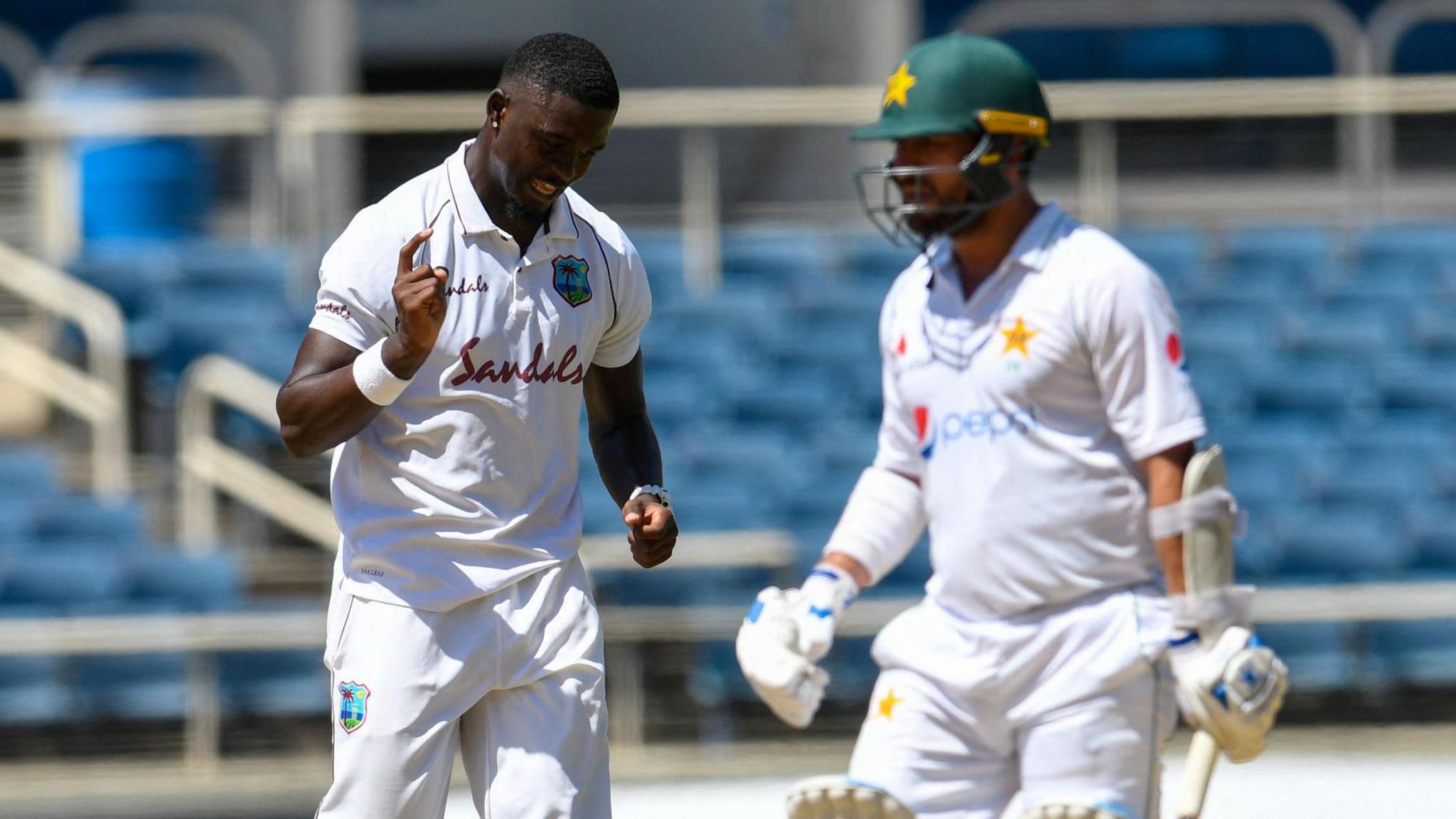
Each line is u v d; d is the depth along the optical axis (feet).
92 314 123.34
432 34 182.70
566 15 182.29
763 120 135.54
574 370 42.96
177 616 107.14
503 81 41.22
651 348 133.80
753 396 129.90
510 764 42.32
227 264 135.13
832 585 50.57
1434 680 110.11
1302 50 191.52
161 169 141.79
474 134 141.79
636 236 141.49
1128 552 46.60
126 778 100.27
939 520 47.98
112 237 141.79
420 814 42.06
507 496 42.24
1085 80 192.65
